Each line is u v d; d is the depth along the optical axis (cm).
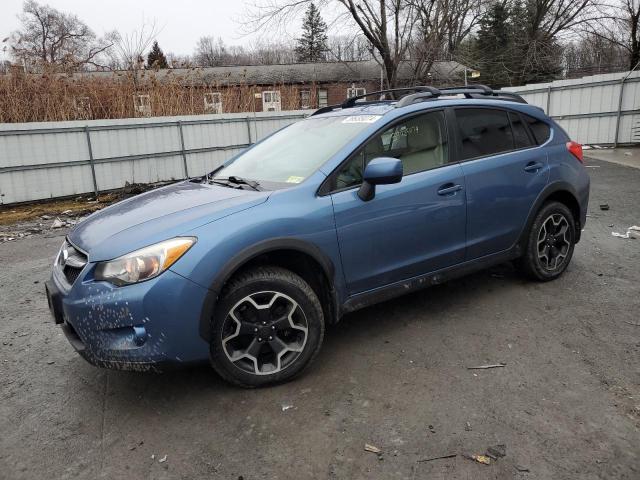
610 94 1544
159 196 348
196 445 251
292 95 2000
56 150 1227
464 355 329
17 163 1175
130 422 274
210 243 272
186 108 1634
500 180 395
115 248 270
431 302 418
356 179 331
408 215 343
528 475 221
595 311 388
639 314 379
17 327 419
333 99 3578
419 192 349
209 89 1706
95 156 1295
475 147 392
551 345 337
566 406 269
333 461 235
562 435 246
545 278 443
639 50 2750
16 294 509
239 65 4084
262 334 292
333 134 366
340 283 321
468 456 234
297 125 427
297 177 329
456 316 389
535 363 315
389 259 341
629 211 736
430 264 363
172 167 1450
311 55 3881
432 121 375
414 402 279
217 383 308
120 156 1341
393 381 301
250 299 286
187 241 269
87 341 270
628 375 297
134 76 1583
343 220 316
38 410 289
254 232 283
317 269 316
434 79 2212
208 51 4547
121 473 234
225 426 265
